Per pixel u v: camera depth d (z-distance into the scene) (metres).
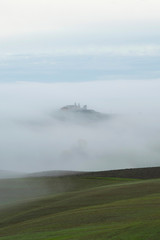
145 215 54.84
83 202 75.31
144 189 82.31
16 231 56.94
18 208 78.31
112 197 77.19
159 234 41.00
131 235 42.16
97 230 48.16
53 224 57.72
